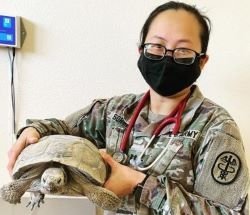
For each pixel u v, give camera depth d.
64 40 1.36
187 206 0.80
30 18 1.33
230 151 0.83
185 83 0.89
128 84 1.40
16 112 1.36
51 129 1.01
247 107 1.42
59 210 1.24
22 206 1.21
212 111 0.90
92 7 1.36
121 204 0.88
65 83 1.38
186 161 0.87
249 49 1.41
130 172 0.86
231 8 1.40
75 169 0.85
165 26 0.87
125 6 1.38
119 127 0.97
